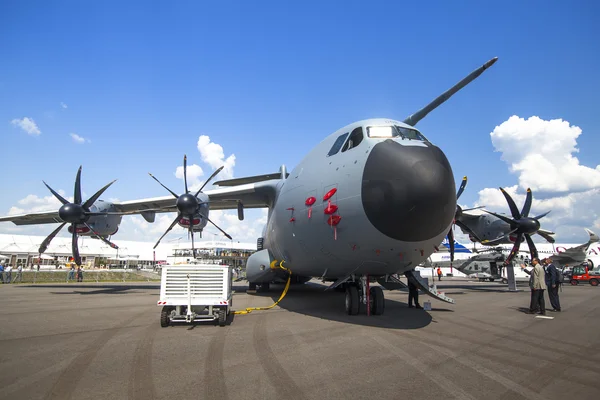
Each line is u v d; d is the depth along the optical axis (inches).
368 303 336.2
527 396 145.3
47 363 185.5
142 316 342.0
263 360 190.5
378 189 261.1
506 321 328.5
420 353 207.2
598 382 163.3
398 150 272.4
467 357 201.0
